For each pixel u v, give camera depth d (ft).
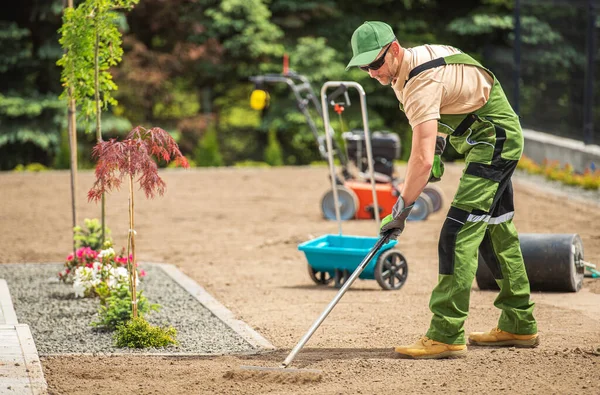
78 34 34.50
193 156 106.11
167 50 107.34
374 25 23.85
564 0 80.59
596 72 78.74
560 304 32.60
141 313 29.68
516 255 25.41
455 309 24.12
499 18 108.47
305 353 25.68
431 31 116.26
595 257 43.01
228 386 21.90
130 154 25.95
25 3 103.35
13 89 100.83
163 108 109.50
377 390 21.24
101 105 35.47
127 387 22.03
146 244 49.83
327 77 105.81
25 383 22.03
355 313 31.99
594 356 24.08
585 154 77.20
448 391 21.06
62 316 31.89
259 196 69.15
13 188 72.59
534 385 21.42
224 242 50.16
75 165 39.11
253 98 47.11
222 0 103.91
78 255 36.73
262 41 102.94
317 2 107.45
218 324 30.60
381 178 57.77
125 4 34.99
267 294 36.19
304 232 52.95
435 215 58.95
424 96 23.43
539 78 88.02
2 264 43.29
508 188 25.07
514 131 24.27
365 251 36.01
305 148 112.47
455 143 24.95
